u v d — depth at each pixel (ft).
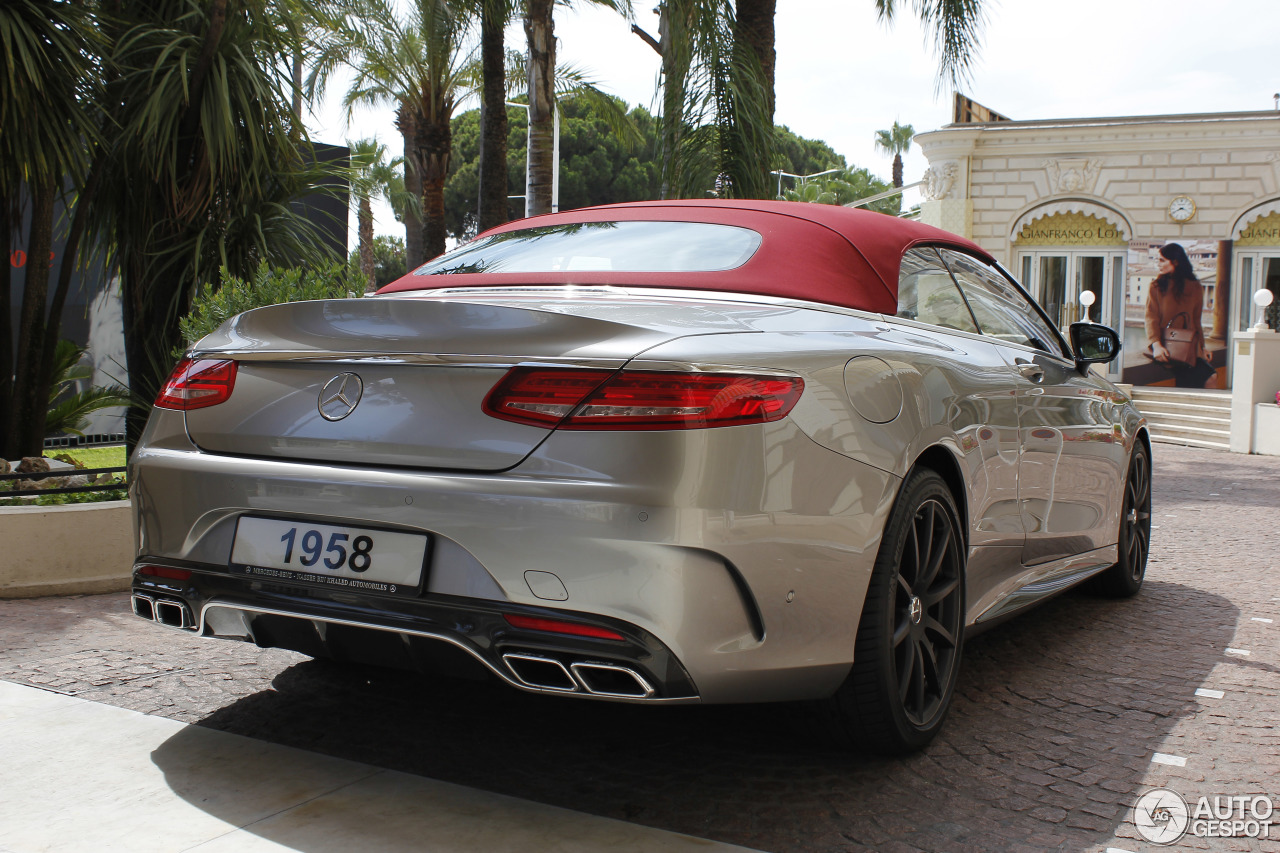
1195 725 9.34
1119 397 13.85
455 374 6.80
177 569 7.67
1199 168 63.62
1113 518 13.42
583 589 6.32
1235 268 63.67
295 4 18.48
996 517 9.75
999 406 9.71
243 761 7.99
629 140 60.95
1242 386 45.11
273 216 18.58
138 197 17.85
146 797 7.31
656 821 7.11
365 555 6.91
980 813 7.39
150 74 17.16
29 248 17.80
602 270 9.11
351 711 9.17
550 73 35.29
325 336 7.30
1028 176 67.51
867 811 7.36
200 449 7.68
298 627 7.31
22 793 7.37
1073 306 67.15
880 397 7.79
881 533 7.56
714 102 24.16
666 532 6.26
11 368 18.25
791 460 6.84
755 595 6.65
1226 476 34.12
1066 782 7.99
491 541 6.49
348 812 7.11
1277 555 18.56
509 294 8.86
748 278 8.66
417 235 91.86
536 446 6.51
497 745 8.43
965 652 11.64
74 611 12.62
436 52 32.73
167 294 17.81
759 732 8.84
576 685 6.53
